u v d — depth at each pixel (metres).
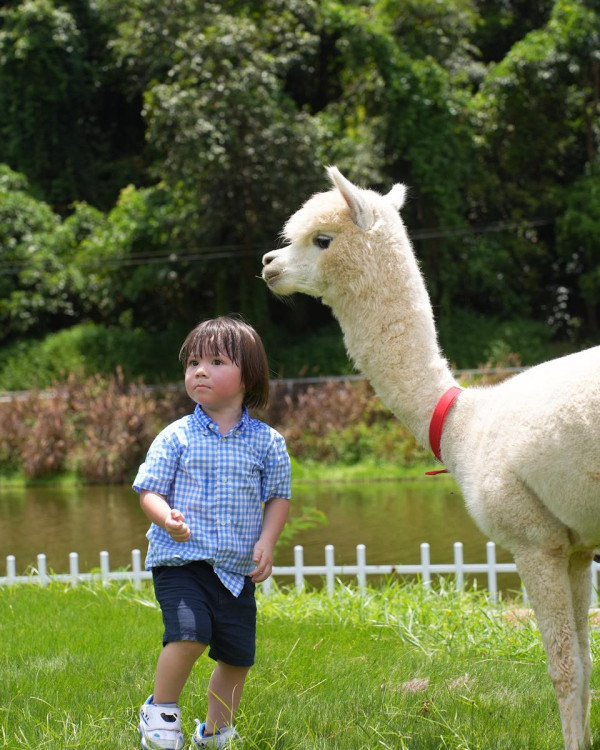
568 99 37.22
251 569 4.09
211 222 31.31
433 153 34.44
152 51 31.91
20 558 12.78
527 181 38.03
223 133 29.36
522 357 33.53
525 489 3.90
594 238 35.12
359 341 4.51
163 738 3.81
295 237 4.62
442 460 4.36
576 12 35.94
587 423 3.64
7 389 32.97
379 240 4.46
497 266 36.06
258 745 4.17
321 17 34.53
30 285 35.19
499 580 10.27
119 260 34.09
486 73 38.31
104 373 32.56
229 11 32.78
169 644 3.86
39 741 4.18
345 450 26.16
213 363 4.14
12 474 26.86
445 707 4.75
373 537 13.53
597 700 4.89
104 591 8.48
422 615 7.24
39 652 6.02
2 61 38.47
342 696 4.98
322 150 32.69
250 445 4.14
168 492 4.07
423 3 35.19
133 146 43.34
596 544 3.91
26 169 39.16
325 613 7.55
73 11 41.00
